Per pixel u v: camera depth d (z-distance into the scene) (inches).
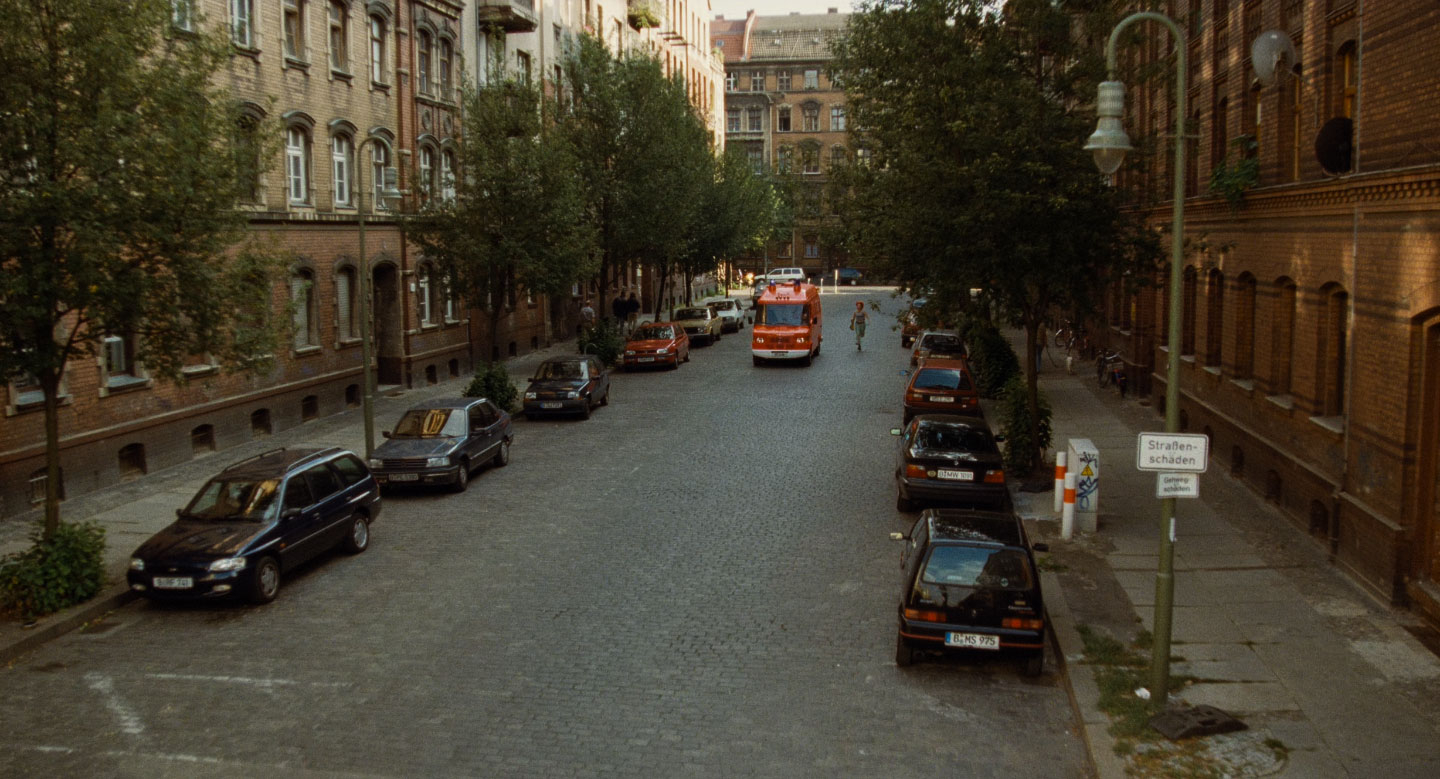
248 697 383.2
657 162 1419.8
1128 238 693.3
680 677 400.2
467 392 1046.4
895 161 757.3
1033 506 652.1
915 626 395.9
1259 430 644.7
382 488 728.3
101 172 462.6
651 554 566.9
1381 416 461.4
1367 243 475.5
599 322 1496.1
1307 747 328.5
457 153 1124.5
